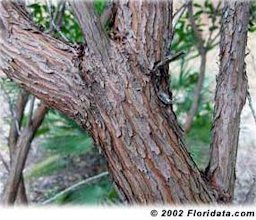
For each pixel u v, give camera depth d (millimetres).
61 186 2951
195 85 2686
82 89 1004
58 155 2967
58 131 2721
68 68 1011
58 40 1046
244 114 2818
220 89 1156
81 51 1019
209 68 2863
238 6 1136
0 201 1754
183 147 1030
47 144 2723
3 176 2273
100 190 2328
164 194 1006
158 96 1019
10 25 1050
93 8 992
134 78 1000
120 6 1047
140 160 997
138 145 994
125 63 1001
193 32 2441
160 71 1035
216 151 1143
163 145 1002
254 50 1801
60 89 1013
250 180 2605
